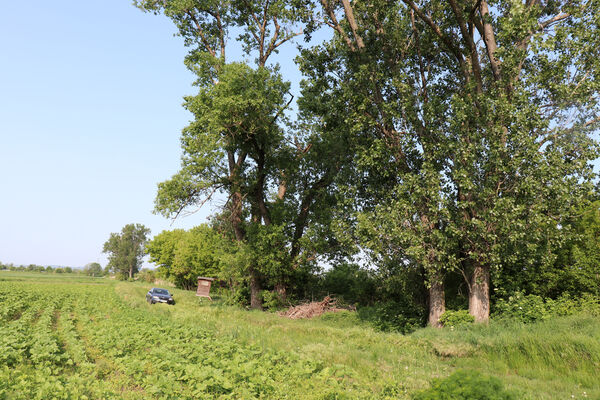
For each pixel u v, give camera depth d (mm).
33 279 81375
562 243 16625
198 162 27484
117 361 10523
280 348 13070
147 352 11781
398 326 20359
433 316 18719
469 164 16453
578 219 17891
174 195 28062
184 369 9688
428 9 20203
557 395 8977
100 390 7914
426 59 21875
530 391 9125
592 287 16531
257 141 29250
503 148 15984
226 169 29984
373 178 20844
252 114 26062
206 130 27297
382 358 12922
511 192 16562
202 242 55406
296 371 9711
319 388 8820
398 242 18125
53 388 7727
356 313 24031
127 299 34562
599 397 8703
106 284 74875
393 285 20688
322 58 21922
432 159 17891
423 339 15164
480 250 17000
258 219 32188
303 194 30406
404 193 18500
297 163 30188
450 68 21562
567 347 11539
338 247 28047
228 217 32656
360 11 20812
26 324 17219
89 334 14773
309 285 30844
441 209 16781
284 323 21016
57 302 28047
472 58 18328
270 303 28234
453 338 14617
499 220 15594
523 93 16281
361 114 19688
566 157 16828
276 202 29859
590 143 16016
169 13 29766
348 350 13242
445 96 21438
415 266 19719
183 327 16469
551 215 16656
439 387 7891
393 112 18219
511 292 17359
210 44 32312
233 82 25375
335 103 20953
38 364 10391
